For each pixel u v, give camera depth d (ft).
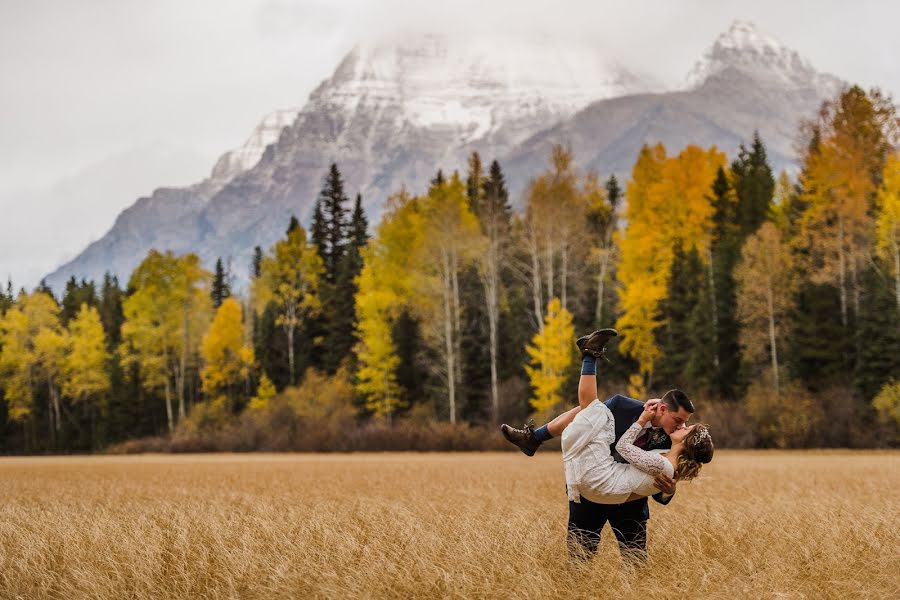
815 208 189.16
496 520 37.47
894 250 172.24
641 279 207.00
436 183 274.77
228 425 233.96
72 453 304.71
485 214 247.09
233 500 57.21
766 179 283.38
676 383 198.08
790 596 23.03
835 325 179.63
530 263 262.67
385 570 26.09
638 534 29.45
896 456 134.62
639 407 29.04
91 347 306.96
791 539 31.63
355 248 320.91
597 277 235.81
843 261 181.68
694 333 195.31
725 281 205.16
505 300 236.02
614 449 28.71
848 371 178.81
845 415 163.32
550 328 182.29
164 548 30.53
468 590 24.23
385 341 215.10
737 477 75.56
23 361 309.42
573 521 29.66
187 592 25.03
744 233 232.73
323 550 29.86
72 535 34.63
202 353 287.07
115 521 40.45
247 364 287.89
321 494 62.39
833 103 188.75
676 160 222.89
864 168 184.14
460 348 219.82
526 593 23.65
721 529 34.12
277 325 284.82
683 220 220.23
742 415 168.45
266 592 24.94
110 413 301.84
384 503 50.65
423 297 214.48
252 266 449.48
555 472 93.40
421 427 191.62
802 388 174.70
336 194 336.90
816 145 190.90
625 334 205.87
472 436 182.60
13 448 315.78
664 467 27.37
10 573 27.84
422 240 218.59
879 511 39.73
